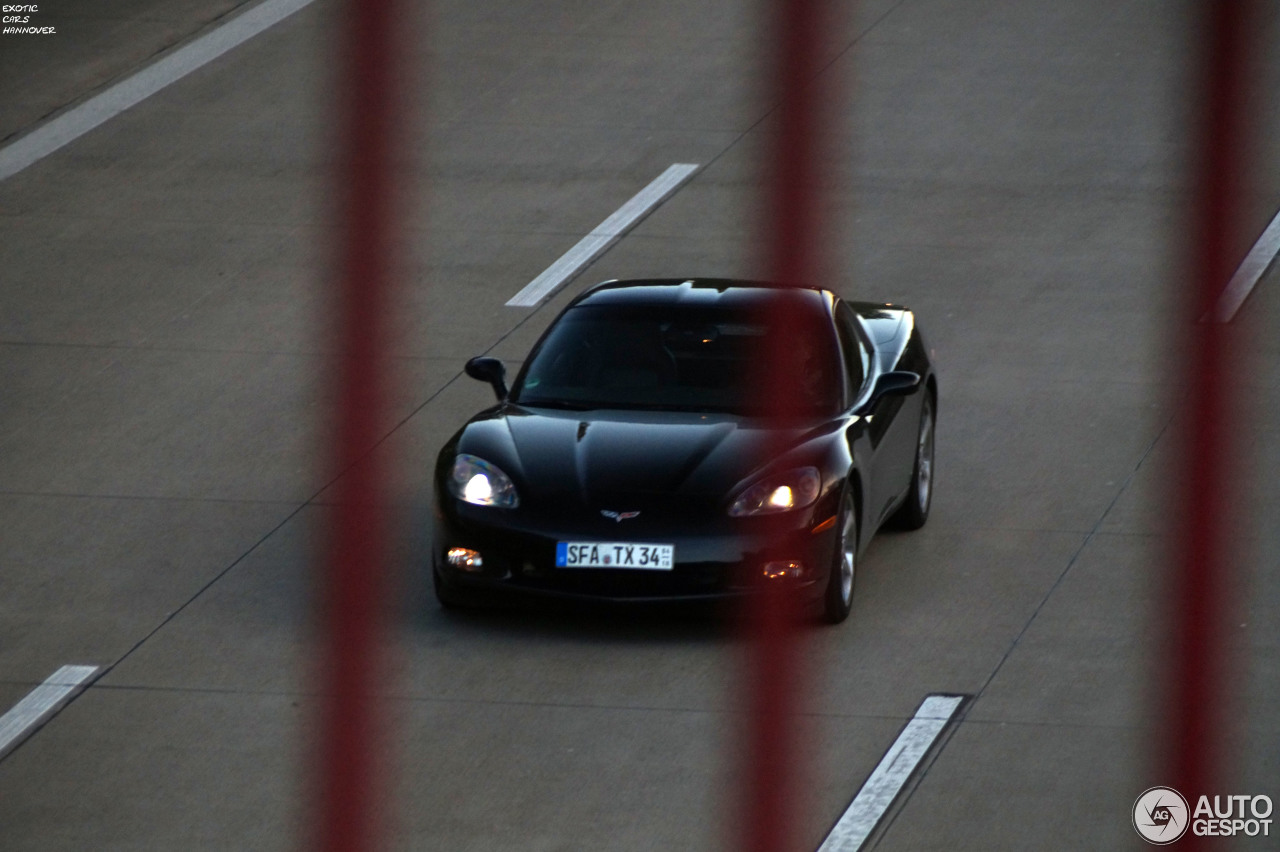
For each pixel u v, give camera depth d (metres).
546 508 26.77
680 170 56.91
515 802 21.31
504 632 27.23
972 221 52.41
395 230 51.84
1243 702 24.17
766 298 31.12
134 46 72.06
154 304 46.75
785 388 29.22
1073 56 68.00
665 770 22.20
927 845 20.06
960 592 28.89
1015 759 22.41
